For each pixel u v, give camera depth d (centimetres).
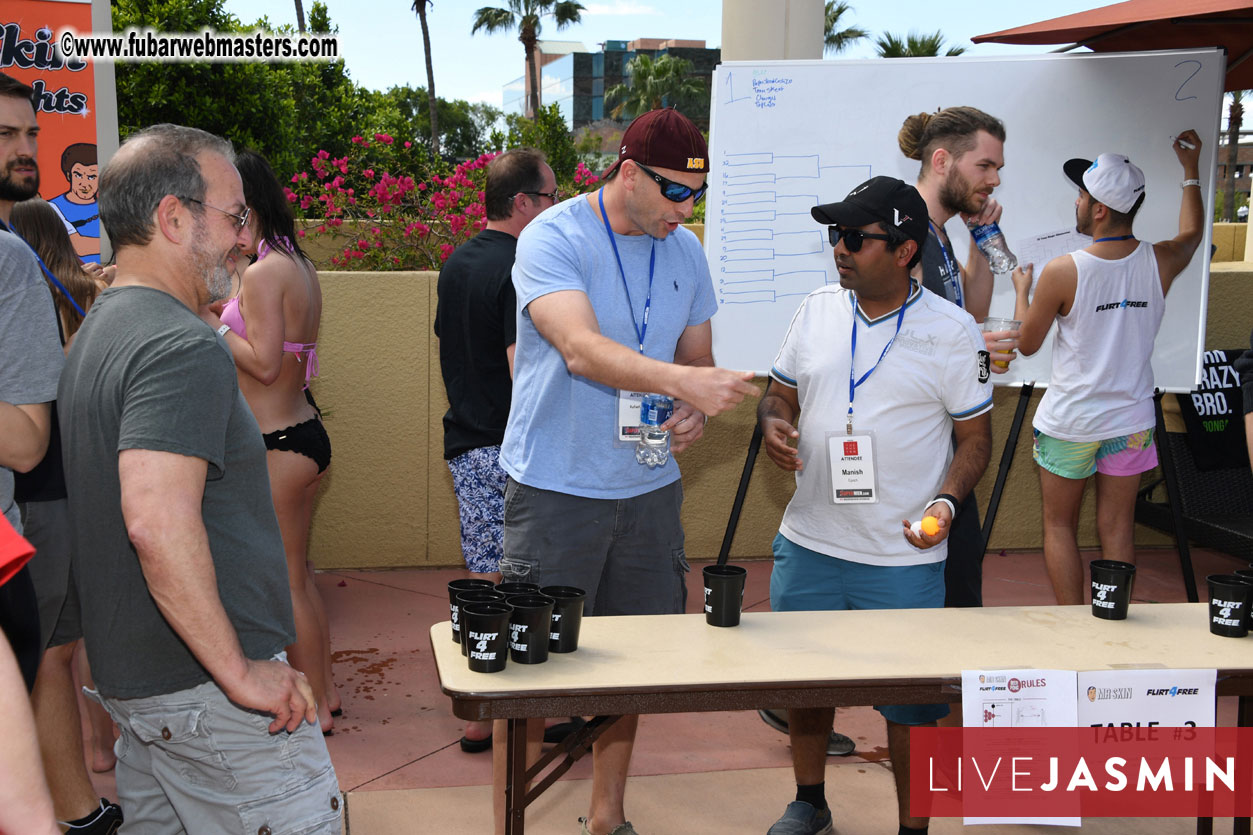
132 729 169
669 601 263
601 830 259
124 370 153
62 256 260
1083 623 230
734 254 400
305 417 306
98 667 164
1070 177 383
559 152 2348
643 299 248
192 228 162
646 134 226
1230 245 693
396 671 384
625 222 243
